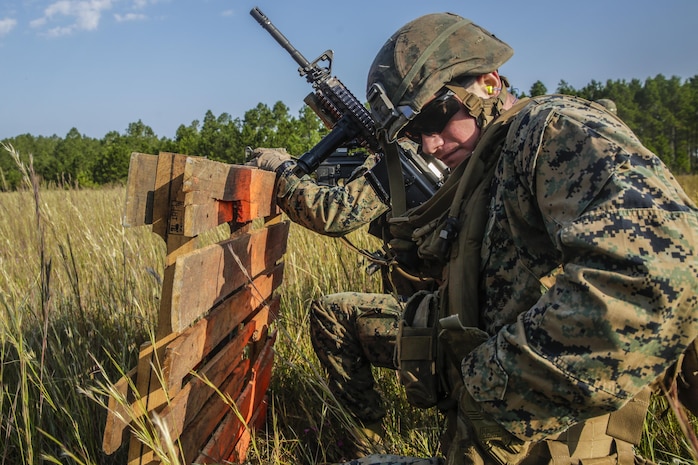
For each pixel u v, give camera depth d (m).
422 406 1.60
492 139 1.45
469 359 1.31
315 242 4.17
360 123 2.38
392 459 1.62
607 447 1.39
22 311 2.38
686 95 76.19
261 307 2.36
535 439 1.23
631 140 1.18
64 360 2.20
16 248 3.26
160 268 3.46
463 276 1.42
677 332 1.09
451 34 1.55
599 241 1.09
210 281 1.59
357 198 2.23
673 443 2.09
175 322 1.36
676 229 1.08
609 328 1.08
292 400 2.73
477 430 1.34
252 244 2.02
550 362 1.14
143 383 1.47
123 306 2.73
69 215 4.04
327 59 2.49
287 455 2.32
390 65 1.58
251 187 1.96
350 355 2.45
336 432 2.47
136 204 1.42
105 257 3.04
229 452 2.03
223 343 2.07
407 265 1.95
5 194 4.89
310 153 2.39
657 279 1.06
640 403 1.35
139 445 1.49
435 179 2.11
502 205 1.35
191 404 1.60
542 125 1.25
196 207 1.45
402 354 1.58
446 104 1.53
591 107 1.33
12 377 2.26
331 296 2.47
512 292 1.35
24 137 51.59
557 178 1.21
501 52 1.55
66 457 1.89
